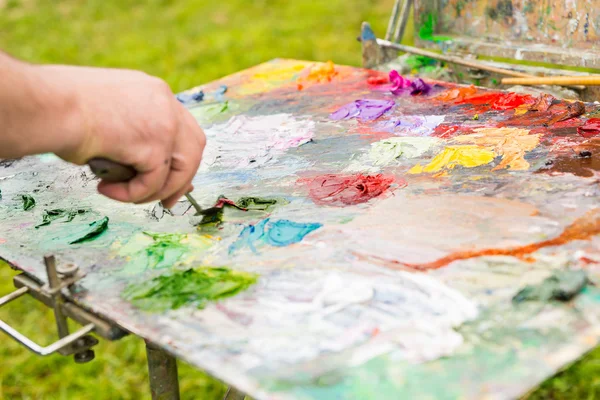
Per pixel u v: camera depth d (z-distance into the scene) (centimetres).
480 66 156
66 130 77
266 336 77
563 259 84
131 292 88
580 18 142
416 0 167
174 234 101
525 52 152
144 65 400
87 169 127
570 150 109
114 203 113
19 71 74
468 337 73
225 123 142
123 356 213
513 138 116
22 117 74
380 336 75
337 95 149
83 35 466
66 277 89
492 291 80
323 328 77
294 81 162
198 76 374
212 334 78
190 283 88
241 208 106
